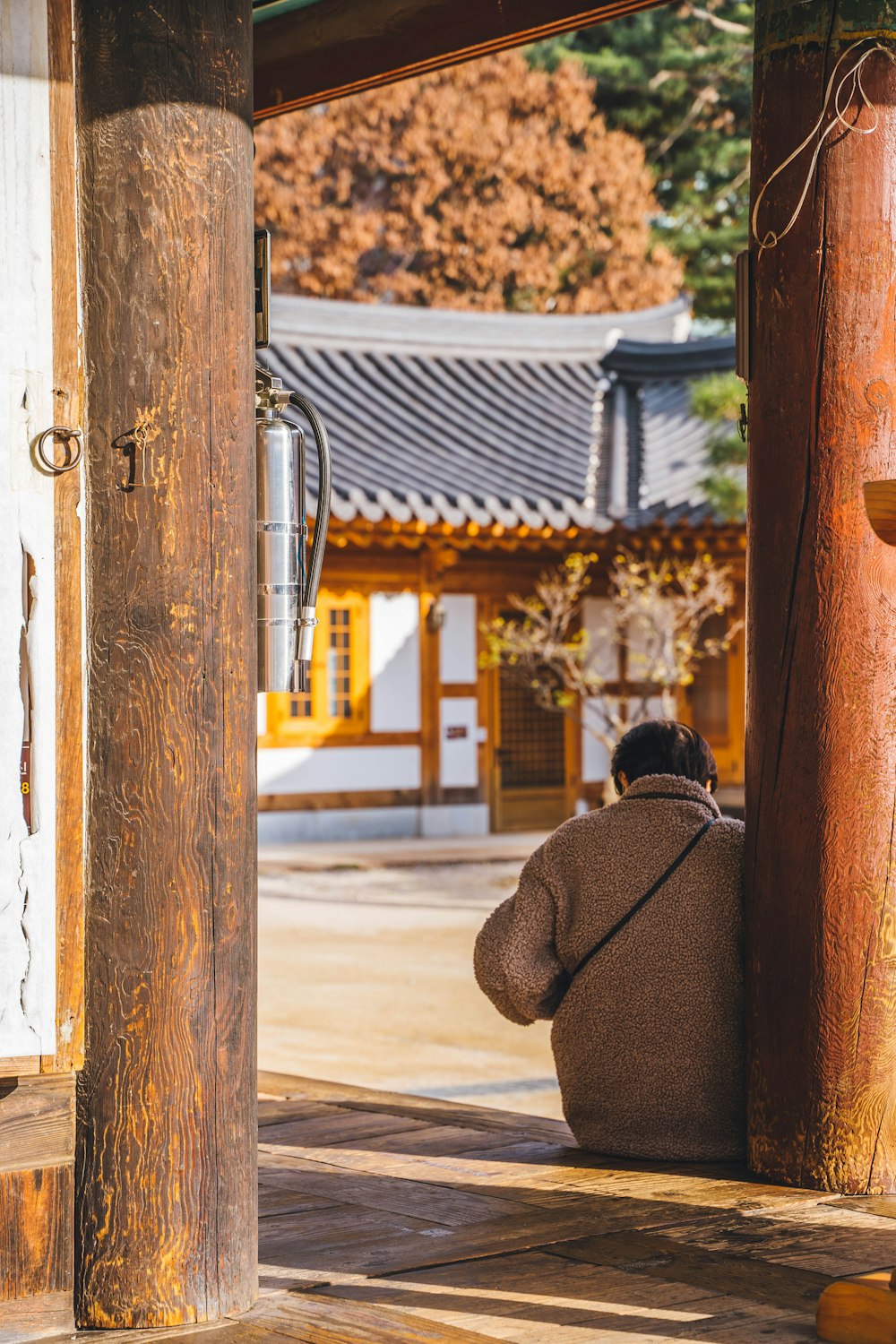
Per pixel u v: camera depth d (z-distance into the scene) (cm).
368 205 2631
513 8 429
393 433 1747
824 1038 359
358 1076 645
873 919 357
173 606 286
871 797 357
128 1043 284
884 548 359
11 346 273
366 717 1628
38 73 275
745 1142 388
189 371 287
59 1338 279
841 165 359
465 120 2530
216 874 290
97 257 284
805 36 362
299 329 1867
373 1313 285
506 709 1717
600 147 2552
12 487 272
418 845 1571
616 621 1725
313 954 967
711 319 2691
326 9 471
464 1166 387
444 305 2588
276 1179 375
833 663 358
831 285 359
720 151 2530
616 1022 391
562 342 2019
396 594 1638
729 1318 282
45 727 274
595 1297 292
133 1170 284
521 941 393
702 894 387
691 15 2481
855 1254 317
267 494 324
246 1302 292
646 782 399
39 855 273
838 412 359
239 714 294
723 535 1623
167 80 286
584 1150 400
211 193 290
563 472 1744
